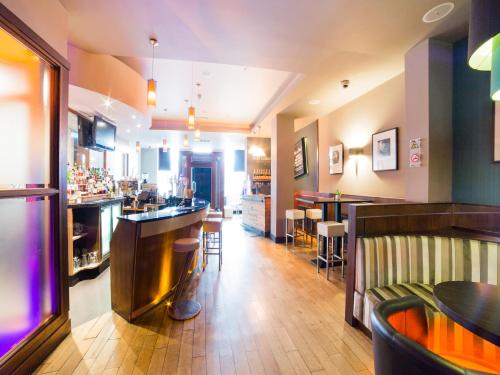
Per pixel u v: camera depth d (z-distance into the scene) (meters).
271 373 1.71
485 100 2.34
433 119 2.54
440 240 2.18
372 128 4.24
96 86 3.12
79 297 2.85
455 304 1.18
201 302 2.72
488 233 2.12
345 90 4.09
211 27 2.37
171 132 7.27
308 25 2.33
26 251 1.82
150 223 2.40
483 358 1.61
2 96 1.76
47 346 1.86
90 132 4.52
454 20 2.24
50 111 2.00
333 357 1.87
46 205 1.98
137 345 1.99
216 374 1.69
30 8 1.71
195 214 3.21
